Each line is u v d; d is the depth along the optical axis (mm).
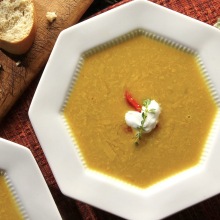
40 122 534
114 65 542
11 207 543
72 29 526
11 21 610
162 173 539
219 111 532
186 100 536
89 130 545
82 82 544
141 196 528
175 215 584
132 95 541
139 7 521
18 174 531
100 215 590
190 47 526
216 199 580
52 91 535
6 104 604
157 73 539
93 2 652
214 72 522
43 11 626
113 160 542
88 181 533
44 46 620
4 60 616
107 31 529
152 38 535
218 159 521
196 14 605
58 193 594
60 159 534
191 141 536
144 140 539
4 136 605
